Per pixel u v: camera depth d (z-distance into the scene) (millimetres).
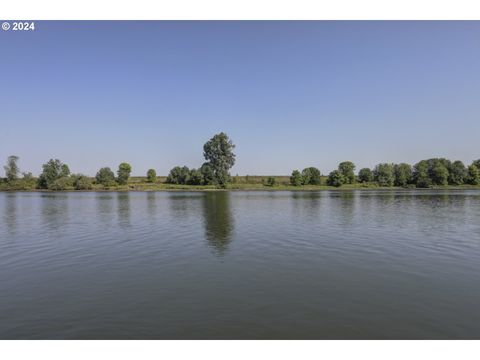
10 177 146500
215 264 17109
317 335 9594
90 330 9945
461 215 39250
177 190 135875
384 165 160125
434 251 19969
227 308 11398
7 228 29812
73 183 140875
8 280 14641
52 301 12141
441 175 153000
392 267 16469
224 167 146250
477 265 16781
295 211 44938
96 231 27828
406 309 11312
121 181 148250
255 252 19828
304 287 13516
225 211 45281
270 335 9617
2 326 10227
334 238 24250
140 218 37188
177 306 11594
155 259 18203
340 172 155500
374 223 32188
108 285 13867
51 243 22812
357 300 12102
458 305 11641
